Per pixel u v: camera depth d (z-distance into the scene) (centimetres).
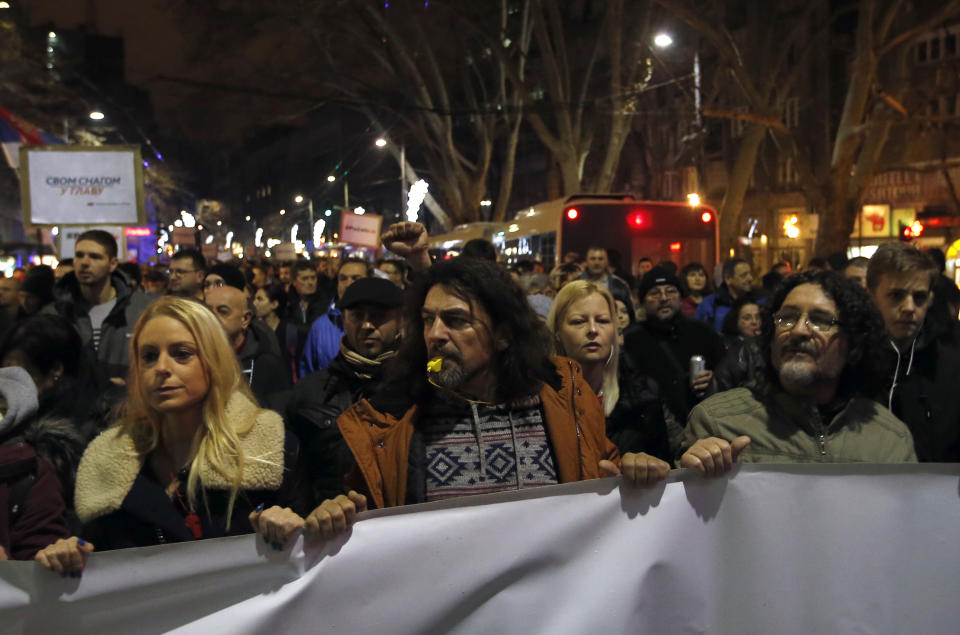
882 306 355
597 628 229
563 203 1717
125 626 216
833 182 2058
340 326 609
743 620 237
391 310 373
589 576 230
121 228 1155
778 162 3756
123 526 251
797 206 3694
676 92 4062
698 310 912
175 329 253
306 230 8400
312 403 355
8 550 268
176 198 5684
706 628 235
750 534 238
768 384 296
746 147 2280
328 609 219
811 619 239
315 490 341
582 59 4347
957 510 243
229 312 473
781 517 239
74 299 588
